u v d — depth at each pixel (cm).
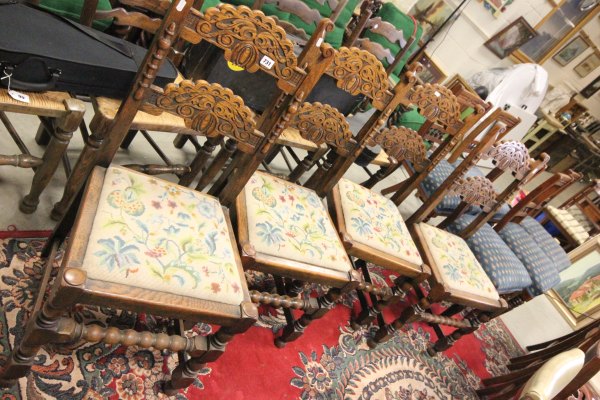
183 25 82
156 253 90
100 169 99
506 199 185
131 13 119
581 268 332
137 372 114
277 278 153
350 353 166
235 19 85
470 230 196
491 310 179
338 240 135
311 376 146
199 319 92
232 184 114
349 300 189
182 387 112
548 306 328
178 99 92
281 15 192
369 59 112
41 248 121
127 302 83
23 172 137
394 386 166
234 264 103
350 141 134
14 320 104
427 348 197
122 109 90
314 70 97
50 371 101
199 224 104
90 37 114
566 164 539
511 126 170
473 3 374
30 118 157
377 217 156
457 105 142
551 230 367
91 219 88
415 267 156
